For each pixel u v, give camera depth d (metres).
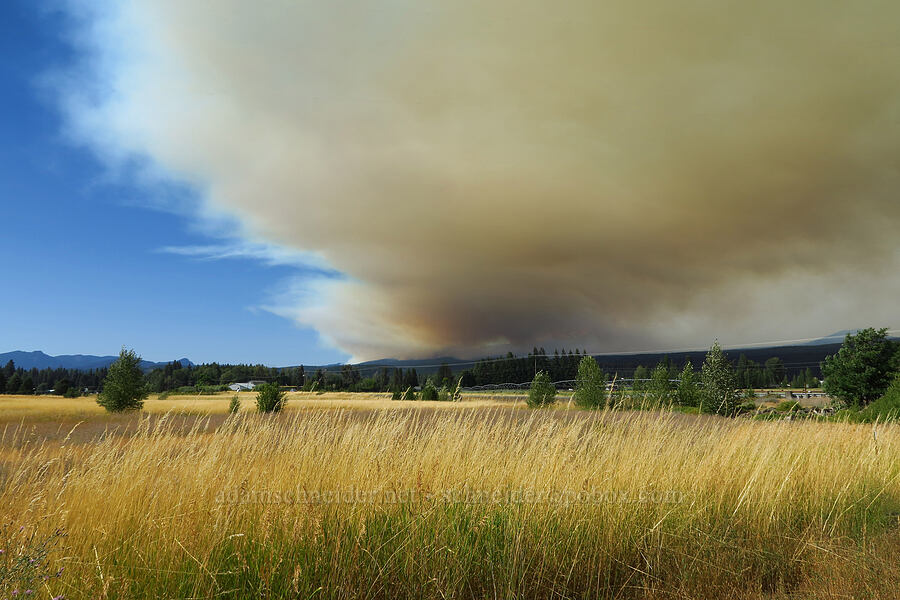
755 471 5.20
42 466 3.75
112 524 3.33
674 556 4.04
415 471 4.23
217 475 3.85
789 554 4.30
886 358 30.70
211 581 3.06
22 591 2.54
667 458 5.46
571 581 3.76
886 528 5.00
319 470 4.17
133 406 32.03
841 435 7.50
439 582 3.32
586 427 5.91
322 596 3.09
